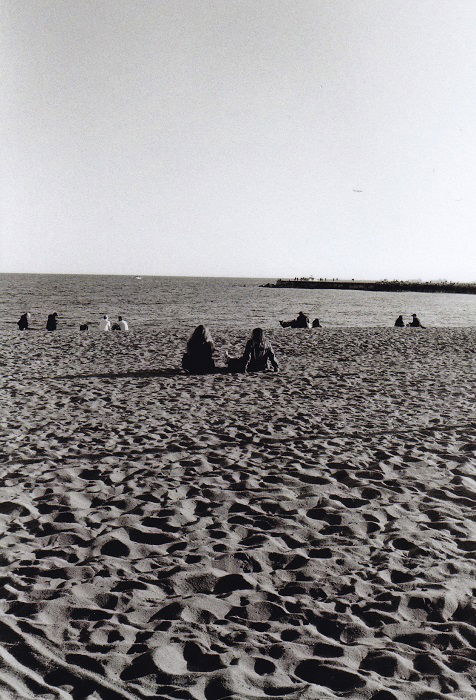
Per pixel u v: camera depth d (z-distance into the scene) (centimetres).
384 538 433
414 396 1031
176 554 402
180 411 909
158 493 530
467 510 493
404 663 275
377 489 539
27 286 10688
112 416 870
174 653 283
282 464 625
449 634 302
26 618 313
